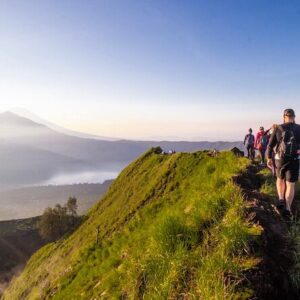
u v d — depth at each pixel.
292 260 6.73
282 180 10.00
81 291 13.66
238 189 9.23
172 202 18.28
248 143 29.02
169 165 34.62
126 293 8.04
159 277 7.02
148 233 10.34
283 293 6.16
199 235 7.70
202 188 13.23
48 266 53.34
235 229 6.95
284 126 9.89
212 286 5.92
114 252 15.41
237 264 6.21
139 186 43.56
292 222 8.37
